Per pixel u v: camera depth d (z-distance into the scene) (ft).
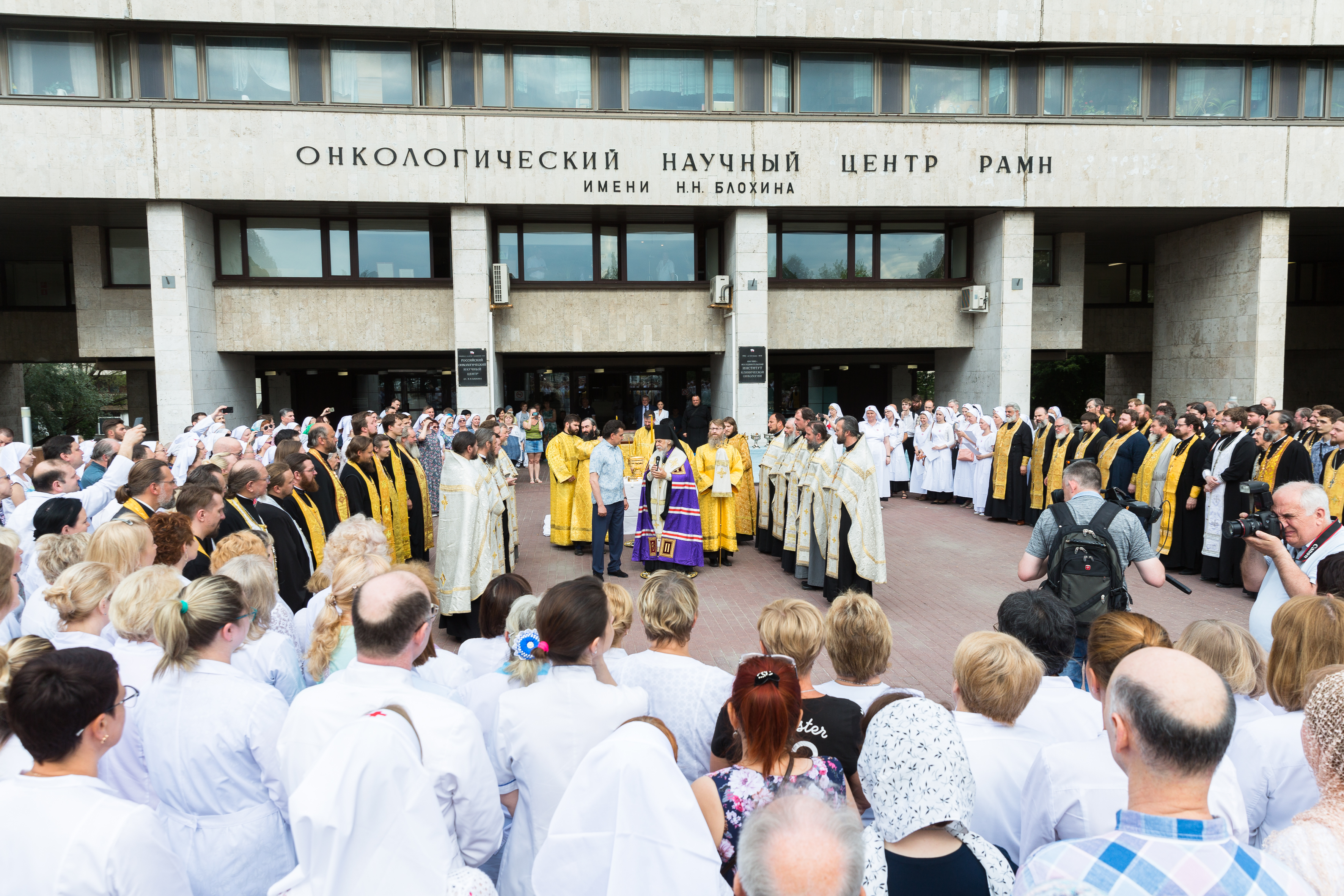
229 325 57.88
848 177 58.80
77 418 109.19
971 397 65.46
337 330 58.95
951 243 66.13
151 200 52.95
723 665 23.21
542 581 32.89
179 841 9.23
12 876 6.65
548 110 56.29
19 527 19.42
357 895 6.80
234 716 9.26
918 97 59.47
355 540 15.03
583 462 38.09
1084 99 59.82
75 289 59.52
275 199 53.98
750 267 59.82
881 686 11.71
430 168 55.62
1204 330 66.08
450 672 12.42
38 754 7.07
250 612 11.51
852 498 28.12
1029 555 17.88
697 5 55.52
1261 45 58.08
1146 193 59.62
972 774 8.94
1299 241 72.79
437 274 60.90
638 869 6.95
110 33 52.11
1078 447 41.86
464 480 25.50
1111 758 8.53
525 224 62.18
